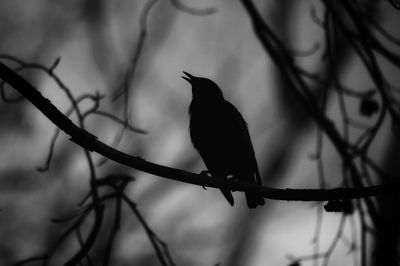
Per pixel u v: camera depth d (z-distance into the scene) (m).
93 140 7.07
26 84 6.79
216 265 8.62
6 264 14.00
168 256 8.70
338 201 7.07
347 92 11.07
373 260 9.69
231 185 7.35
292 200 7.23
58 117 6.91
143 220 8.82
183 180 7.39
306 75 11.59
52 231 14.45
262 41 12.34
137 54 10.06
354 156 10.55
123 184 8.87
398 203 10.08
